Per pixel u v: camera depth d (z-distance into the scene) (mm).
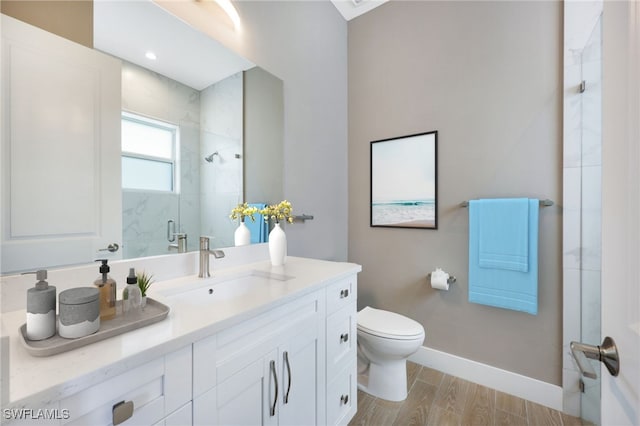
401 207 2180
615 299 507
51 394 485
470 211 1814
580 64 1526
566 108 1566
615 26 515
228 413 812
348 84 2486
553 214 1631
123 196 1058
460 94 1929
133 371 605
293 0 1902
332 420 1292
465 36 1914
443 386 1832
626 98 472
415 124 2119
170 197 1208
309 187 2033
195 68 1314
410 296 2145
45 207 875
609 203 534
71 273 923
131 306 797
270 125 1721
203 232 1334
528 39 1702
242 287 1343
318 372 1200
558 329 1622
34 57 858
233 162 1488
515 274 1662
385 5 2279
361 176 2400
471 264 1811
